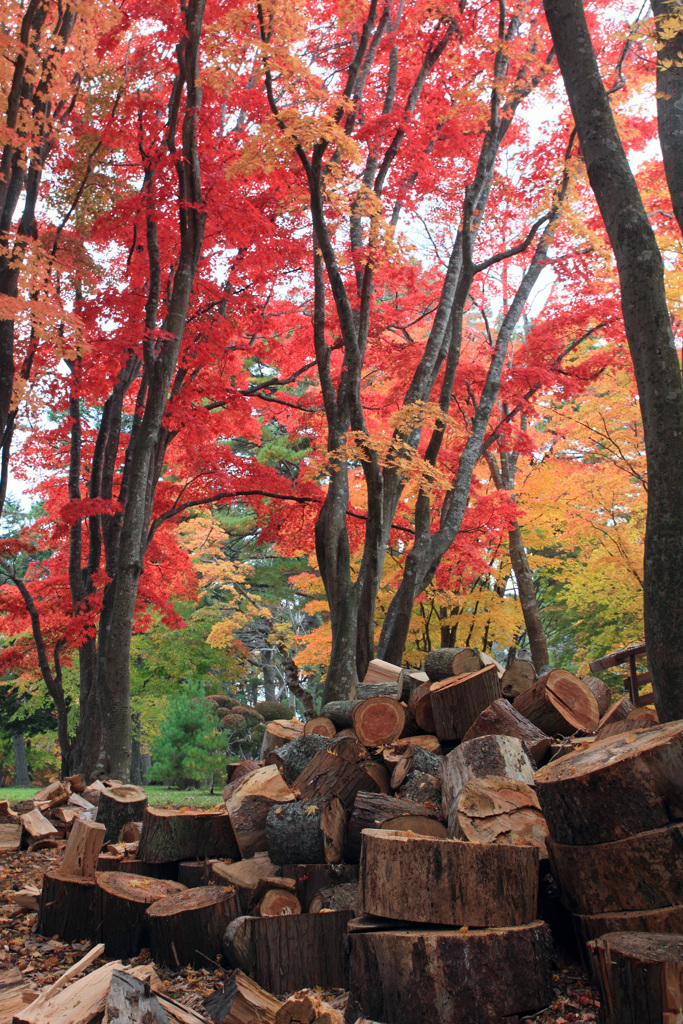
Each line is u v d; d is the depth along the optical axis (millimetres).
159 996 3006
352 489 13516
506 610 15109
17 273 8211
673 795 3180
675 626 4672
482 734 4668
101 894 4492
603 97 5820
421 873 3295
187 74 10422
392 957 3154
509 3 11547
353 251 10828
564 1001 3186
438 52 10852
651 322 5230
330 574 9836
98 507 10422
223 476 12406
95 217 11750
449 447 13672
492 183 12492
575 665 19719
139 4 10352
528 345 12055
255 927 3787
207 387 11812
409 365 12258
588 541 15398
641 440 13008
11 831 7359
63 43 9688
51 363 11375
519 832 3678
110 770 9883
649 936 2934
